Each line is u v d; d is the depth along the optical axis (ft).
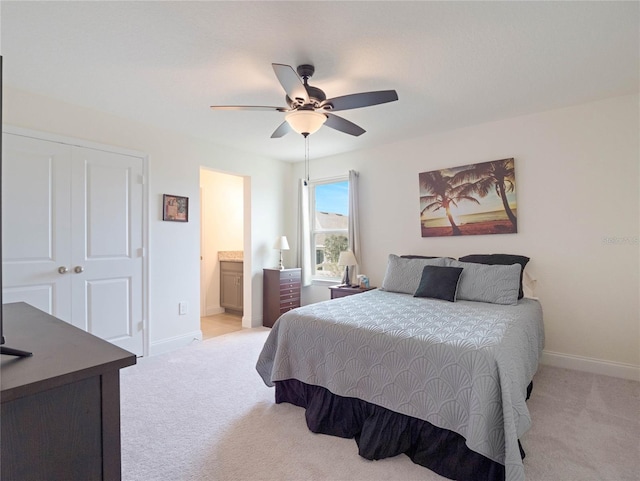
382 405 6.38
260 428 7.04
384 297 10.49
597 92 9.19
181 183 12.50
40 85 8.64
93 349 3.11
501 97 9.45
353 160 15.01
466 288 10.02
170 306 12.14
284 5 5.70
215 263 18.48
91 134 10.16
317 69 7.78
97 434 2.70
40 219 9.18
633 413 7.46
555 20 6.13
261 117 10.83
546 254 10.61
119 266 10.77
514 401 5.40
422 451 5.91
